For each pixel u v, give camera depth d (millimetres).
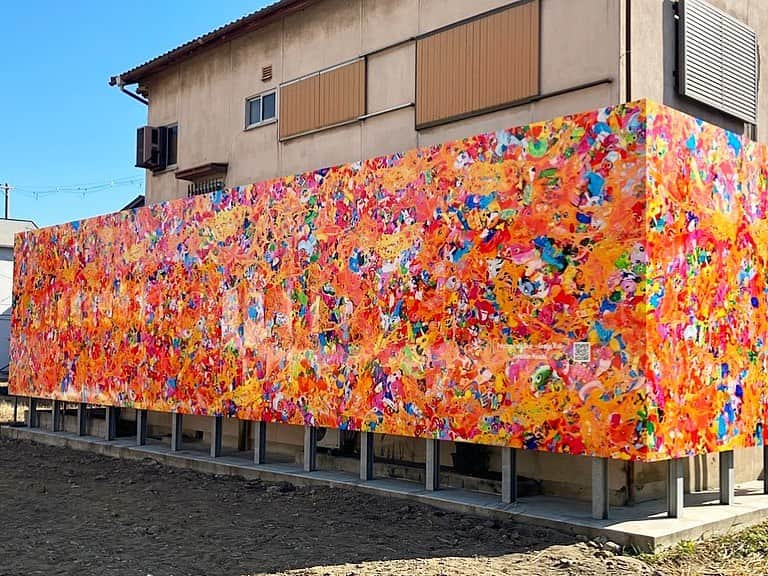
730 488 9547
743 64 11836
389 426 10281
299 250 11633
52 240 16875
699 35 11102
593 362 8344
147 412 16203
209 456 13422
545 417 8688
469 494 9945
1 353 36281
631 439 8031
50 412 18984
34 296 17391
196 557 7914
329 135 14484
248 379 12320
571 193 8602
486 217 9344
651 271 8078
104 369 15211
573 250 8555
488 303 9273
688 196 8609
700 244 8742
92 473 13047
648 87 10492
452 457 11102
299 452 12898
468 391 9414
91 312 15625
